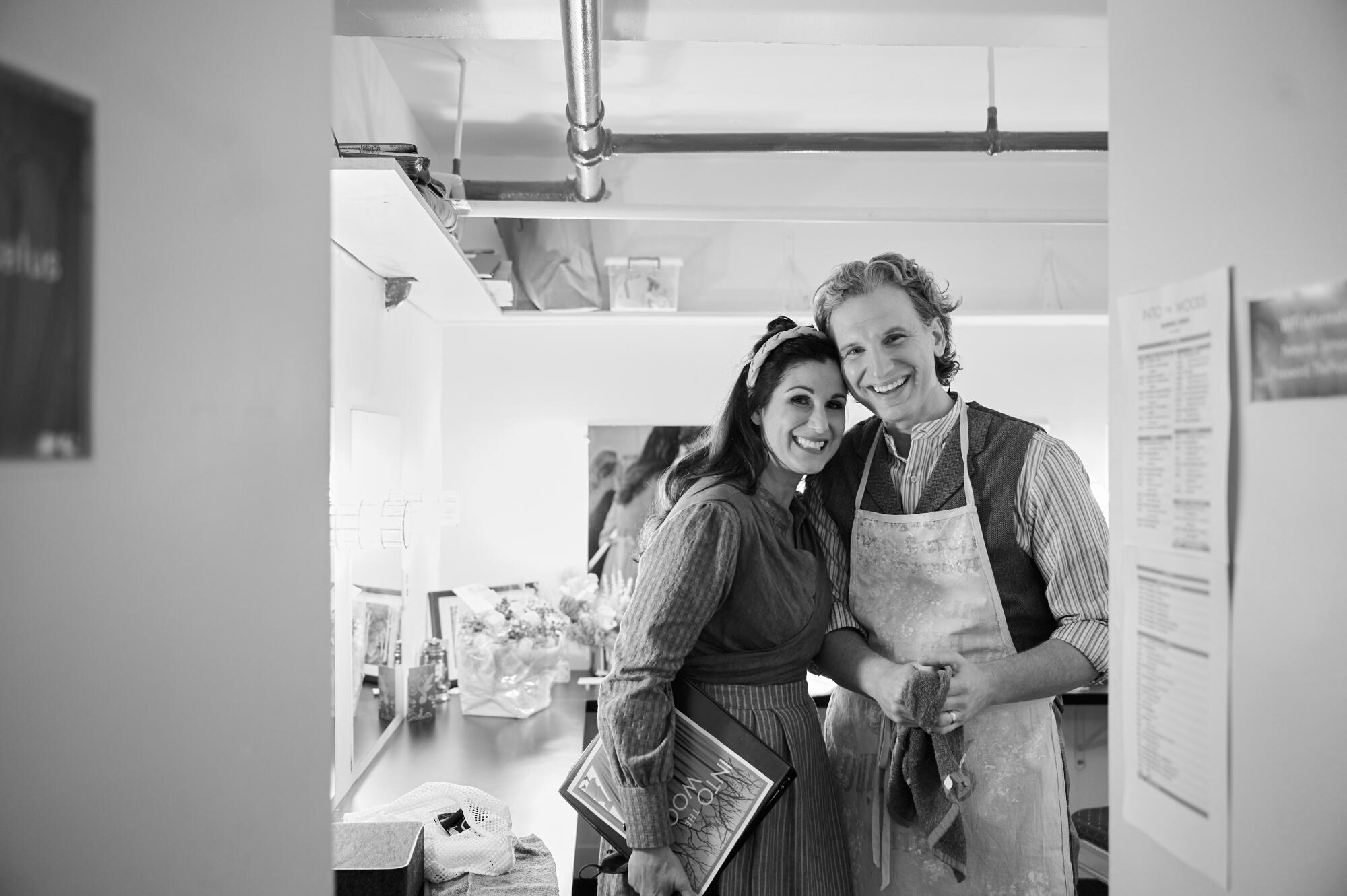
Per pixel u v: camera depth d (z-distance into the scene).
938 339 1.79
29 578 0.53
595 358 4.00
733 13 1.63
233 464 0.68
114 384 0.58
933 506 1.73
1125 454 1.03
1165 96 0.93
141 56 0.60
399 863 1.63
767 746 1.54
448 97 3.30
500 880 1.88
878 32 1.67
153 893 0.61
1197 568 0.89
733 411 1.73
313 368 0.77
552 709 3.35
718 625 1.66
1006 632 1.68
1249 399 0.80
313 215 0.77
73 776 0.56
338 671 2.37
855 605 1.82
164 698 0.62
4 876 0.53
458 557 3.95
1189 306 0.89
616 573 3.98
